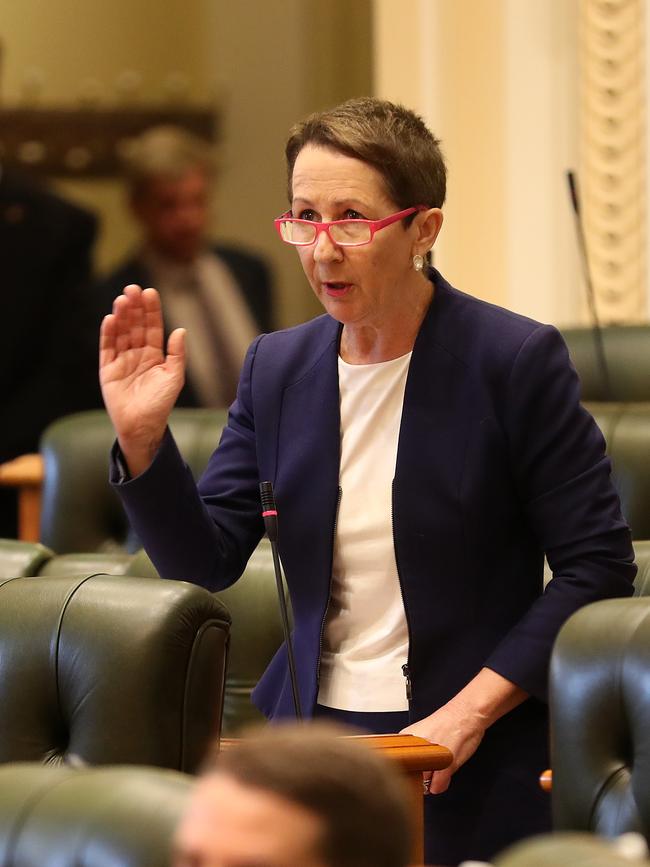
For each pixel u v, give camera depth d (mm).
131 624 6633
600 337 12930
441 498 7234
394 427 7395
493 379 7262
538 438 7246
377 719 7258
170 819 4559
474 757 7359
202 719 6684
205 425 12297
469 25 18016
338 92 19656
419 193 7125
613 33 16891
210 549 7430
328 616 7484
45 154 19562
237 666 9305
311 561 7461
